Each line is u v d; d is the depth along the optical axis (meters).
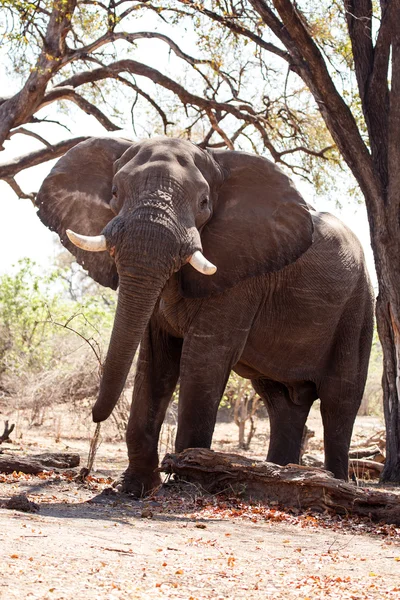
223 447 19.06
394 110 13.14
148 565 5.34
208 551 6.07
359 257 11.25
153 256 7.54
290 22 13.34
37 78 16.92
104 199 8.77
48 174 8.96
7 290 21.47
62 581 4.64
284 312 10.02
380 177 13.52
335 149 20.55
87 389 19.03
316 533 7.30
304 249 9.05
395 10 13.27
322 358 10.82
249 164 9.05
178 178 8.03
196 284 8.69
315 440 21.92
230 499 8.34
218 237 8.82
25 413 20.95
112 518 7.11
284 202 9.04
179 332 9.12
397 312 13.22
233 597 4.77
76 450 15.27
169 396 9.36
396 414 13.58
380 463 14.44
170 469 8.68
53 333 21.14
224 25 16.09
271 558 6.05
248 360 10.11
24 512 6.94
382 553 6.62
